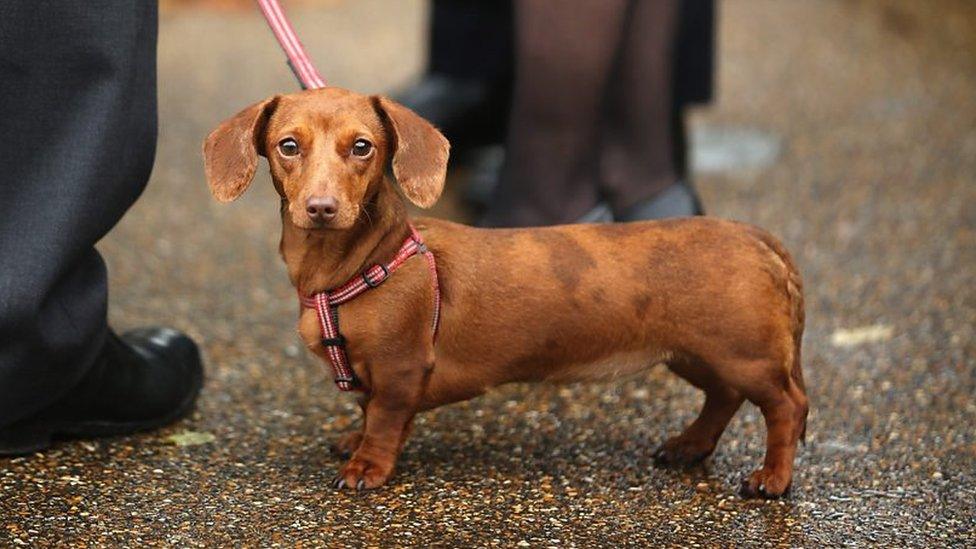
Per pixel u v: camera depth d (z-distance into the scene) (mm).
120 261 6262
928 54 11164
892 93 9914
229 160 3469
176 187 7586
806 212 7152
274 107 3494
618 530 3498
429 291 3588
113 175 3686
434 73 7578
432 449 4074
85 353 3783
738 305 3639
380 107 3488
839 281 6020
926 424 4332
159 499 3629
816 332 5344
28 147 3586
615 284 3670
